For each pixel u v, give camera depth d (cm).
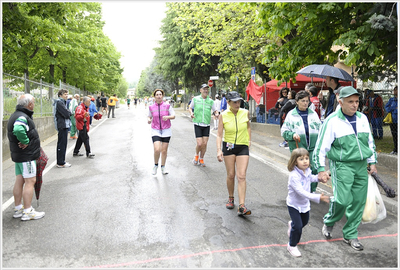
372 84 1184
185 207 541
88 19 2286
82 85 3375
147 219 490
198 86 3453
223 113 521
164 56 3212
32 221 490
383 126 1041
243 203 499
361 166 402
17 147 489
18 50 1680
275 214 509
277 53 928
